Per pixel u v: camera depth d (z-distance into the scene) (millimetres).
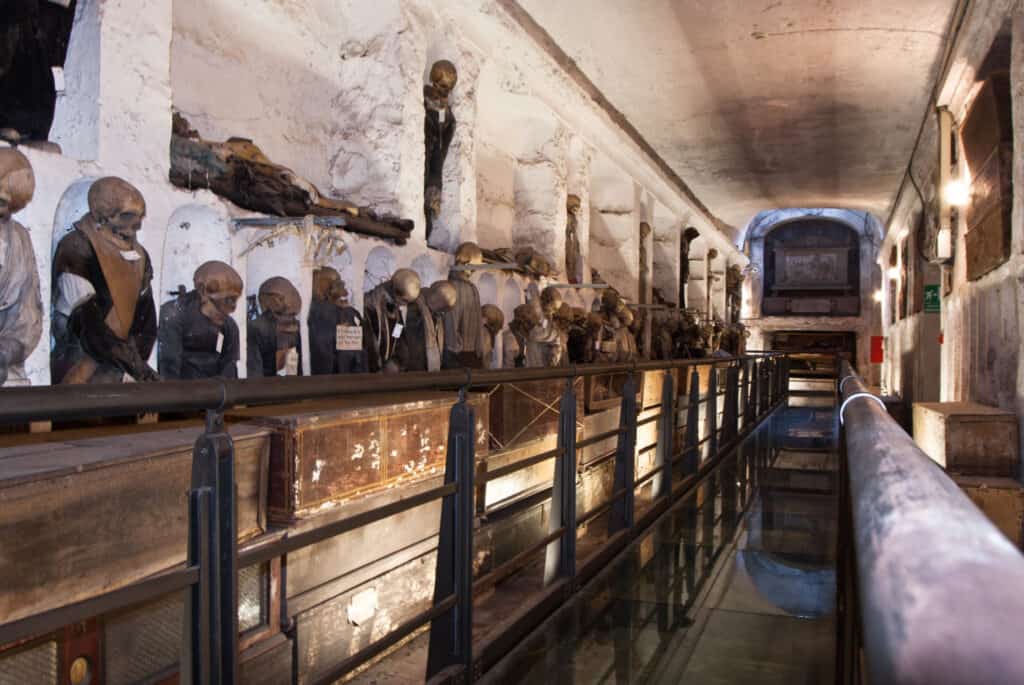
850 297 25500
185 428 2719
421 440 3561
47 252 2982
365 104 5371
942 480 671
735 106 9875
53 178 3006
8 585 1787
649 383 8555
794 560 4859
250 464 2693
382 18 5352
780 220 25625
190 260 3799
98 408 1466
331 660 3182
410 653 3613
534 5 6867
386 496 3367
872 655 389
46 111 3260
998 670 315
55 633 1964
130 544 2111
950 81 7520
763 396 14367
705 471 7957
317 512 2887
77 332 3055
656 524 5754
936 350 12586
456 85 6242
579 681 3076
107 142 3238
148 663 2258
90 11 3250
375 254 5156
